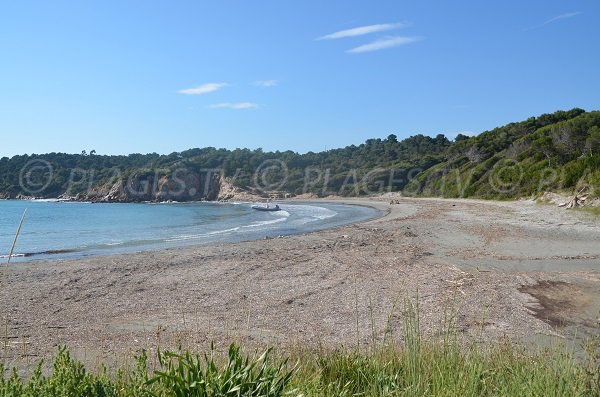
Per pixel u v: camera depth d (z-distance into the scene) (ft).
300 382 12.81
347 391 13.01
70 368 10.77
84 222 134.51
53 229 111.45
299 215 157.69
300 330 26.23
